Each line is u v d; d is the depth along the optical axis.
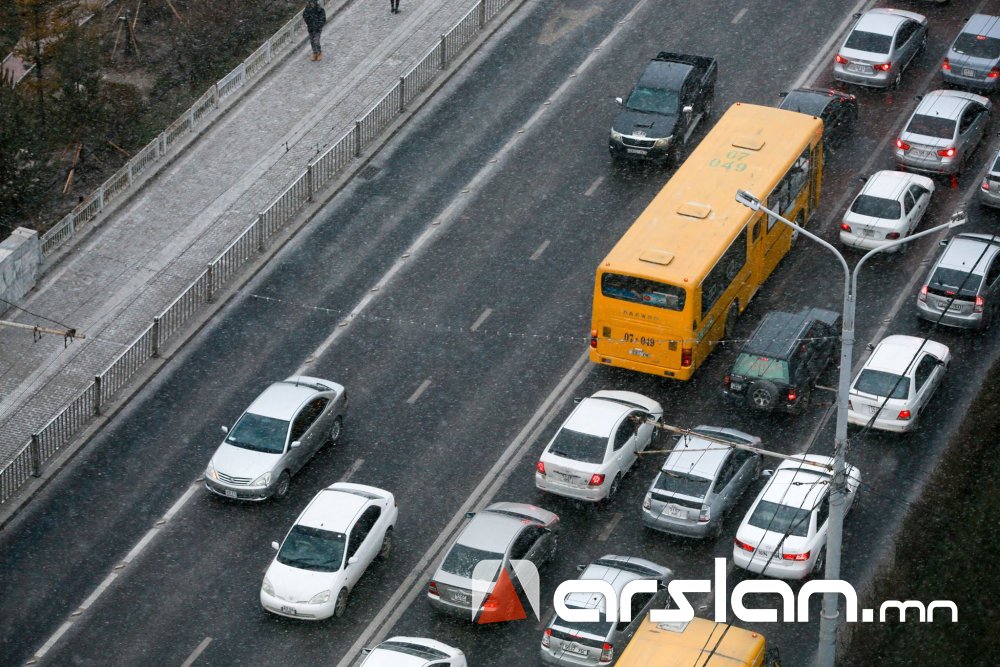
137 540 62.31
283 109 87.88
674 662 50.09
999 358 68.62
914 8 92.94
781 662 54.78
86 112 90.31
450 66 90.88
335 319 73.62
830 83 87.06
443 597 56.38
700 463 60.00
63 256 78.31
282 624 57.97
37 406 69.88
